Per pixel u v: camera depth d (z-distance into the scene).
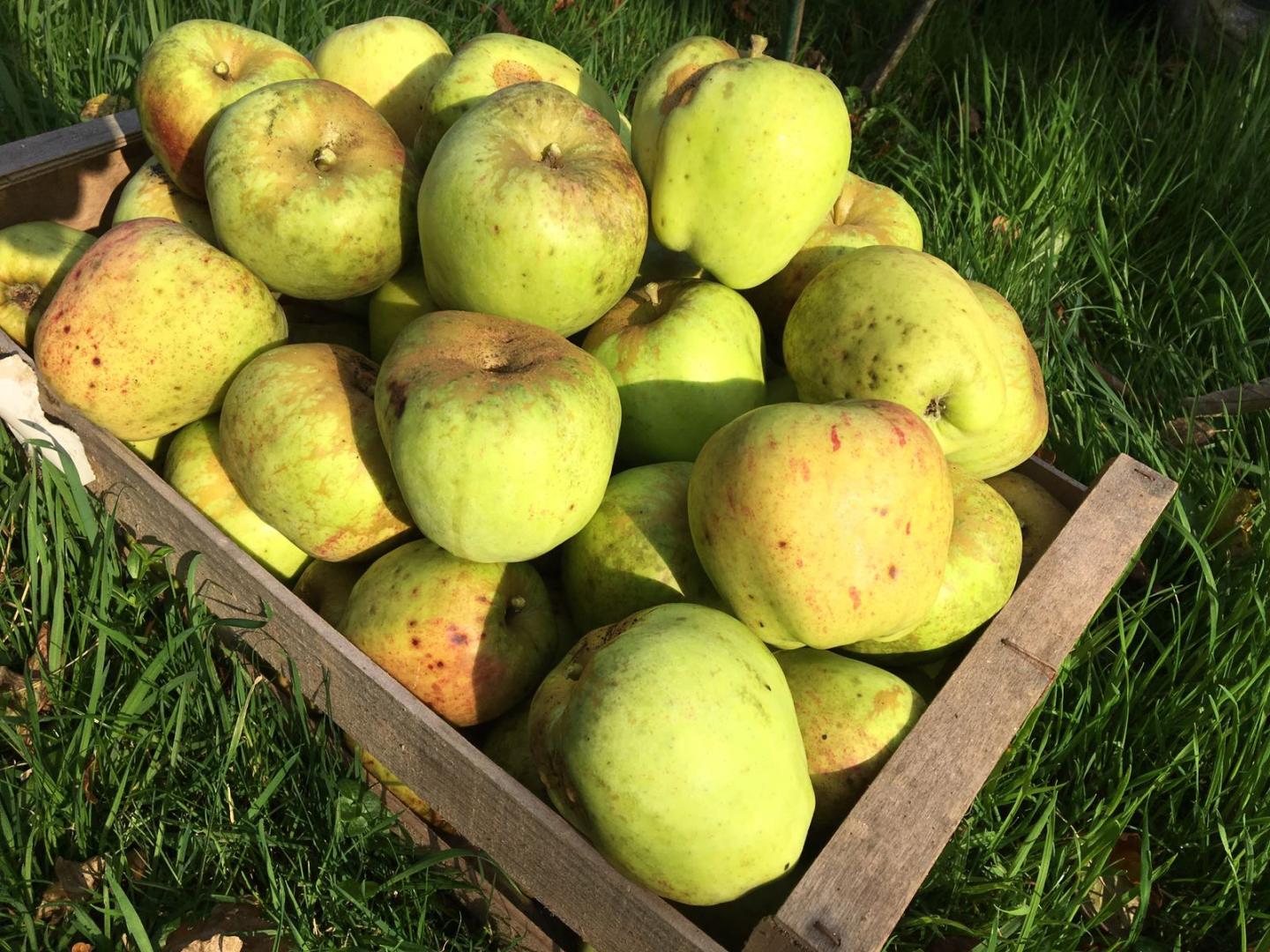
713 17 0.88
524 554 0.34
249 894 0.37
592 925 0.31
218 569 0.37
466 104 0.44
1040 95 0.75
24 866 0.35
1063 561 0.38
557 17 0.83
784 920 0.26
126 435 0.40
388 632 0.34
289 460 0.35
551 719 0.30
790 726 0.30
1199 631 0.47
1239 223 0.66
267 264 0.38
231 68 0.44
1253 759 0.41
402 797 0.38
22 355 0.40
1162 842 0.41
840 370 0.37
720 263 0.40
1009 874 0.38
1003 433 0.39
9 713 0.41
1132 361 0.62
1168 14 0.90
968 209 0.70
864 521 0.30
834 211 0.46
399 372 0.33
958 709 0.32
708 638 0.29
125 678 0.41
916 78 0.84
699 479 0.33
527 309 0.37
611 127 0.39
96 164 0.50
